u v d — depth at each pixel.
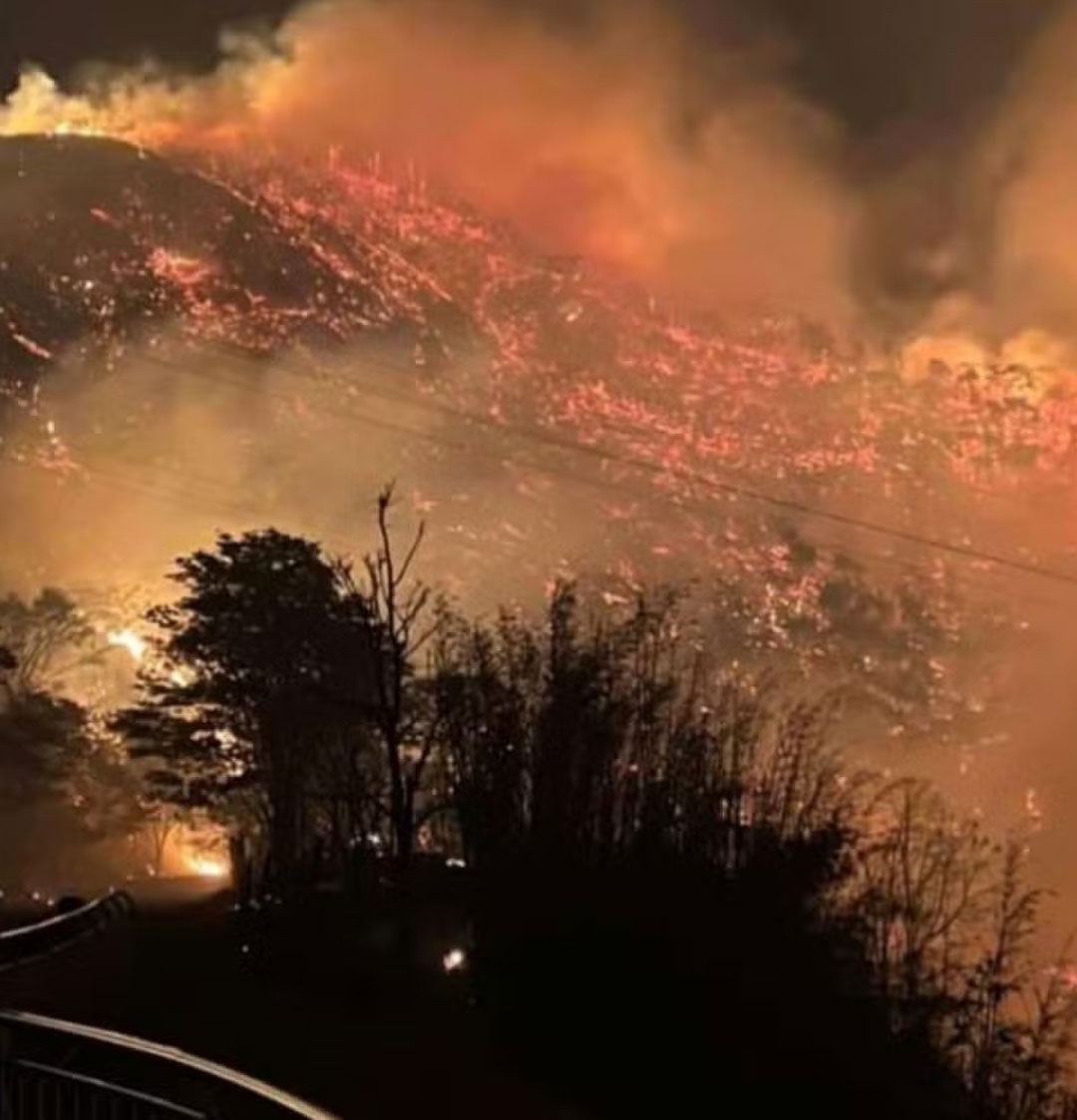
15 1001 22.84
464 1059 26.05
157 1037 23.31
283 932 33.19
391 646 50.94
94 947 27.20
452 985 29.72
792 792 34.03
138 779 77.88
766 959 28.92
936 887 34.97
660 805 32.19
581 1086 26.77
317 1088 22.84
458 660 42.69
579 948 27.67
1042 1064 32.97
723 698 41.84
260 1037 25.09
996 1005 33.28
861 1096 28.61
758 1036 27.73
